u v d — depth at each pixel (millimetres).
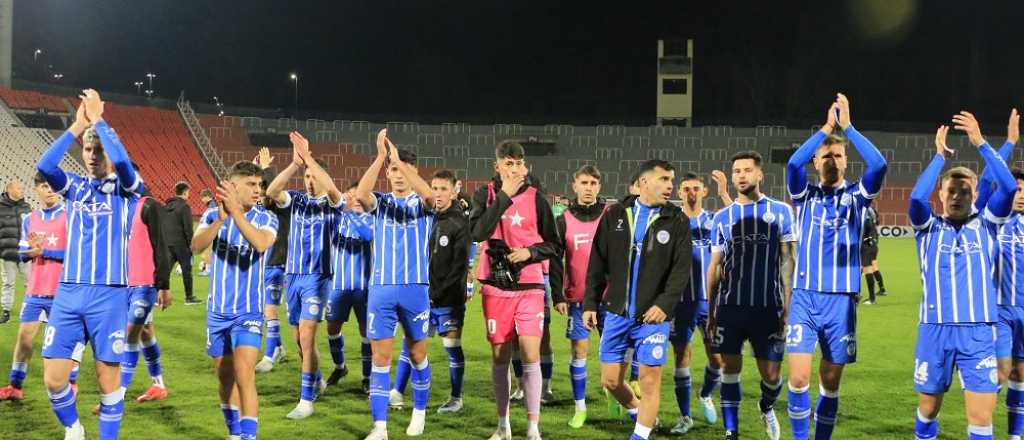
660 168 5398
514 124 50438
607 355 5559
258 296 5461
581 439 6125
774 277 5629
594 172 6805
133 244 6539
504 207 5691
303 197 7527
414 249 6121
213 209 5508
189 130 45875
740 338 5734
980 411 4801
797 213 5367
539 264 5953
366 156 48031
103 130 5090
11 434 6047
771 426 5953
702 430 6395
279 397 7434
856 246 5172
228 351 5508
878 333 11461
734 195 46094
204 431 6227
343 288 7195
